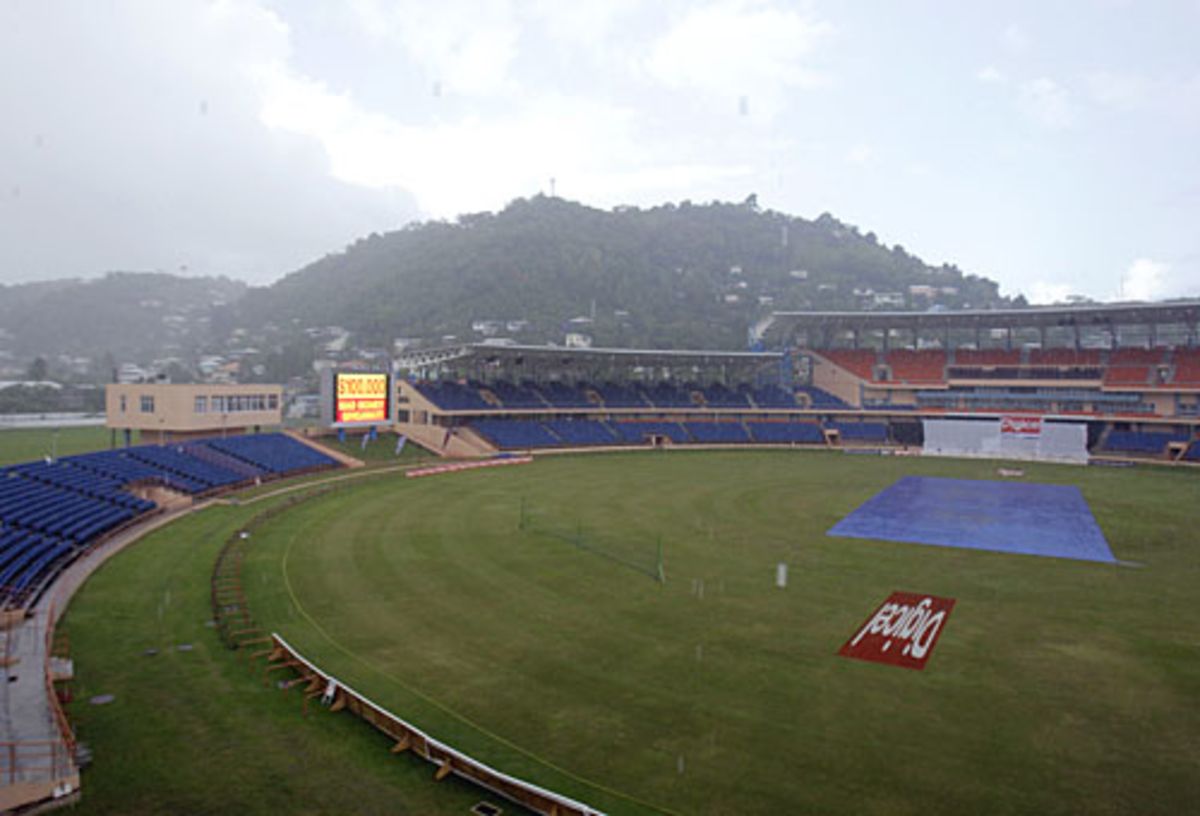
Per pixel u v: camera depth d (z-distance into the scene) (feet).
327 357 643.86
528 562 108.17
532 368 319.68
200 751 52.44
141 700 60.08
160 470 153.07
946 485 192.54
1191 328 274.57
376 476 192.95
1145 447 255.09
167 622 78.59
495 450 252.42
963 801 47.96
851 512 152.46
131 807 45.34
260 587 92.79
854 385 319.88
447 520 138.00
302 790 47.93
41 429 348.59
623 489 179.32
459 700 62.13
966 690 65.62
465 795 48.14
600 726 57.82
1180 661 72.90
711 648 75.10
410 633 78.18
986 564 110.32
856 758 53.42
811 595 93.76
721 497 169.17
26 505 111.55
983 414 289.33
